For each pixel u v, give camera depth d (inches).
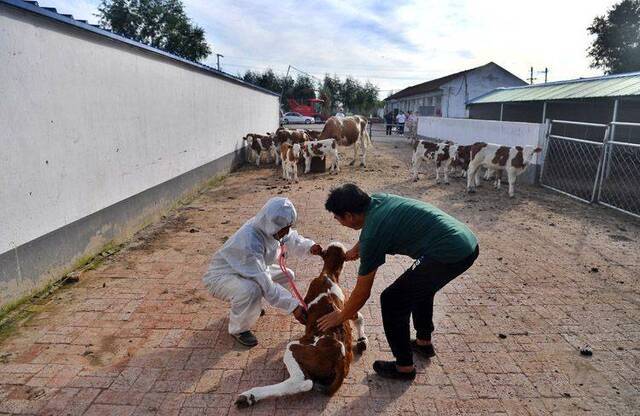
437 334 159.6
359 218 119.1
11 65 174.6
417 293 121.0
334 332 127.2
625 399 125.8
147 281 204.5
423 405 123.0
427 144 450.0
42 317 169.8
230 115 530.6
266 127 806.5
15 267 176.1
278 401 124.3
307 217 317.7
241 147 592.7
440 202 364.2
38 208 189.8
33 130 187.0
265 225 143.2
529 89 697.0
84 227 225.0
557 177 441.1
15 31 176.7
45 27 195.3
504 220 309.1
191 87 391.2
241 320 147.3
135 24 1589.6
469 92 1365.7
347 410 120.9
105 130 246.2
